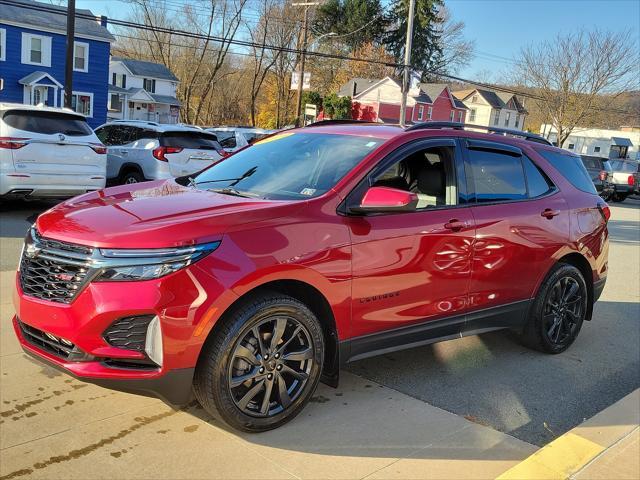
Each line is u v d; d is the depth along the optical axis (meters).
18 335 3.42
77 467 2.94
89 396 3.71
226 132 17.72
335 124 4.77
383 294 3.72
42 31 32.91
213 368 3.11
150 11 51.31
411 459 3.21
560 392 4.35
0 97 32.31
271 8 52.69
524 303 4.72
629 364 5.06
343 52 65.19
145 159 11.70
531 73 44.34
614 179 28.11
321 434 3.41
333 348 3.62
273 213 3.32
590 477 3.05
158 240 2.96
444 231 4.00
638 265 10.04
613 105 47.16
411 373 4.48
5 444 3.11
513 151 4.78
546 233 4.73
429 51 66.56
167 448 3.16
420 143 4.10
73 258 3.02
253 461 3.09
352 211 3.61
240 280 3.07
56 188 9.66
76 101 35.16
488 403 4.04
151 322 2.95
